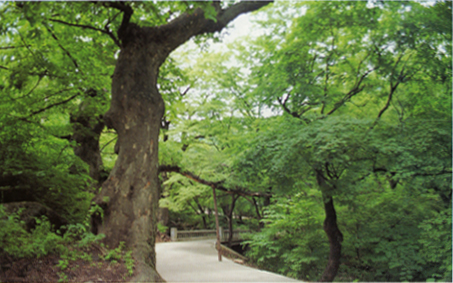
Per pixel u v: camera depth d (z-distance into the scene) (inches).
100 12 303.6
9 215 203.9
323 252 528.7
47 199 293.1
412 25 422.9
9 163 261.1
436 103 484.1
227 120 664.4
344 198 435.2
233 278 325.7
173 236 828.6
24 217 220.1
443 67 426.0
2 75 319.9
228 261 463.5
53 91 340.2
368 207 478.9
